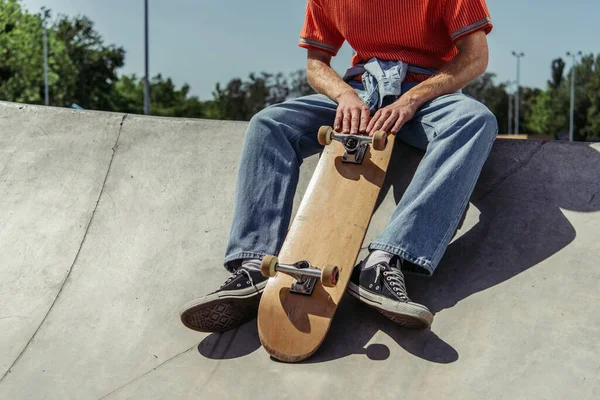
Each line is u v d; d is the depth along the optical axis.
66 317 2.41
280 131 2.49
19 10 44.62
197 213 2.78
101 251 2.69
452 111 2.38
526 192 2.53
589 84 59.78
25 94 44.31
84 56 53.22
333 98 2.62
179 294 2.44
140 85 66.50
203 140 3.11
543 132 63.38
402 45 2.69
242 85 48.53
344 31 2.74
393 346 2.04
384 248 2.15
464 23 2.51
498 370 1.89
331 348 2.06
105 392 2.05
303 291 2.08
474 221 2.49
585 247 2.26
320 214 2.29
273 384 1.96
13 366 2.21
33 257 2.71
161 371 2.10
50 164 3.13
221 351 2.14
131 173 3.02
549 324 2.01
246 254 2.27
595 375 1.81
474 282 2.24
